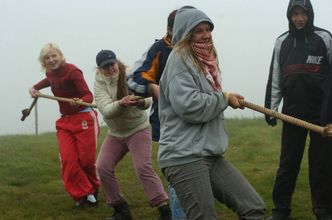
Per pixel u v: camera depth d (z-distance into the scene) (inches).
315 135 247.6
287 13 251.0
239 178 189.9
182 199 187.5
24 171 376.2
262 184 324.8
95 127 301.3
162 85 189.8
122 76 264.2
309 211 279.0
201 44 188.1
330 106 229.6
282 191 260.5
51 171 377.7
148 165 267.4
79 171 296.0
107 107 259.0
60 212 292.8
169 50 227.6
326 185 248.7
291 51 251.4
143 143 268.5
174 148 185.8
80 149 296.4
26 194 326.0
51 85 303.7
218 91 190.1
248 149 424.8
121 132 270.2
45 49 295.6
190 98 181.9
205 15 188.2
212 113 185.2
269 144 443.8
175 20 192.1
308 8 246.2
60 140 300.4
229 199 188.2
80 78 295.9
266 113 192.7
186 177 184.9
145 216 284.7
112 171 271.6
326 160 247.3
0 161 406.0
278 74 257.1
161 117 191.6
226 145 191.0
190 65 185.5
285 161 257.4
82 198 299.6
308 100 248.5
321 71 247.6
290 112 251.9
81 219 283.6
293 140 254.7
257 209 186.7
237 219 273.0
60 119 303.0
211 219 183.8
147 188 267.6
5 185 346.9
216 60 193.3
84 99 291.3
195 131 186.1
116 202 274.4
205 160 186.5
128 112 263.6
